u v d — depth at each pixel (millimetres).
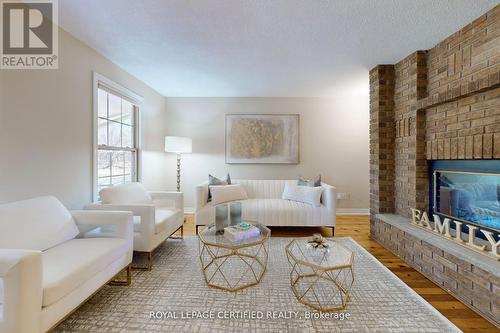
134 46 2580
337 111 4582
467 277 1792
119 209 2287
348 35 2340
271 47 2598
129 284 2023
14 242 1461
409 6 1888
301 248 2014
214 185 3705
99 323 1545
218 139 4656
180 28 2227
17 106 1861
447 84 2365
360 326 1541
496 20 1884
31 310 1126
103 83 2805
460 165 2246
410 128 2775
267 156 4602
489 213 1980
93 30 2262
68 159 2324
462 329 1532
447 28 2207
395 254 2705
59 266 1417
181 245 2951
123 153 3393
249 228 2141
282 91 4266
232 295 1881
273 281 2090
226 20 2090
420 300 1824
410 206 2791
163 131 4559
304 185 3771
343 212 4582
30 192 1957
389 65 3084
